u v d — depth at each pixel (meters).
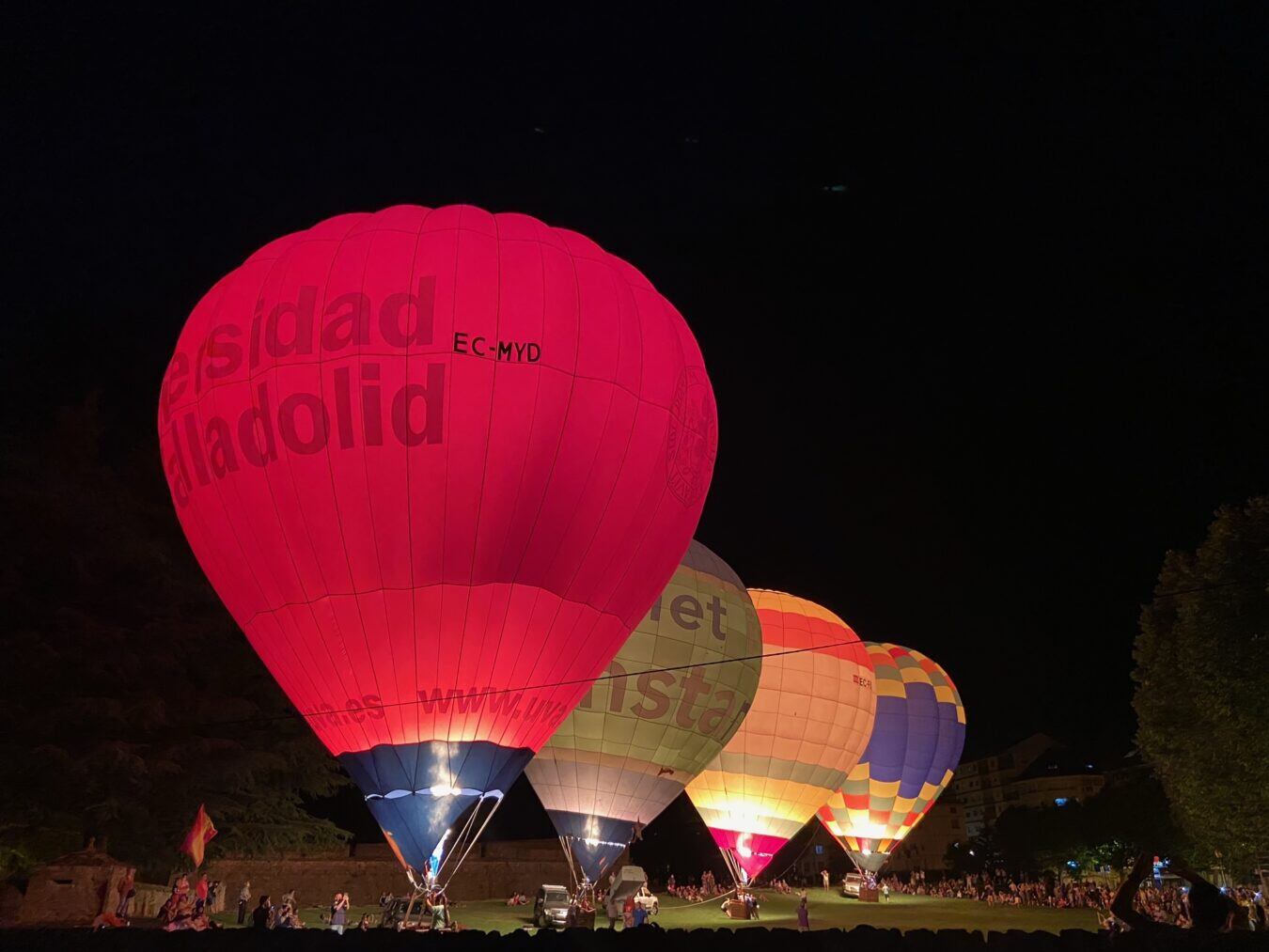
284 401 18.69
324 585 18.91
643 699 29.39
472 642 19.11
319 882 37.81
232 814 33.22
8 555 26.73
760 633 34.06
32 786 25.73
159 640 28.70
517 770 20.22
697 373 22.22
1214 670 27.41
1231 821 27.78
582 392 19.47
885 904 47.38
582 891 28.23
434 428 18.47
